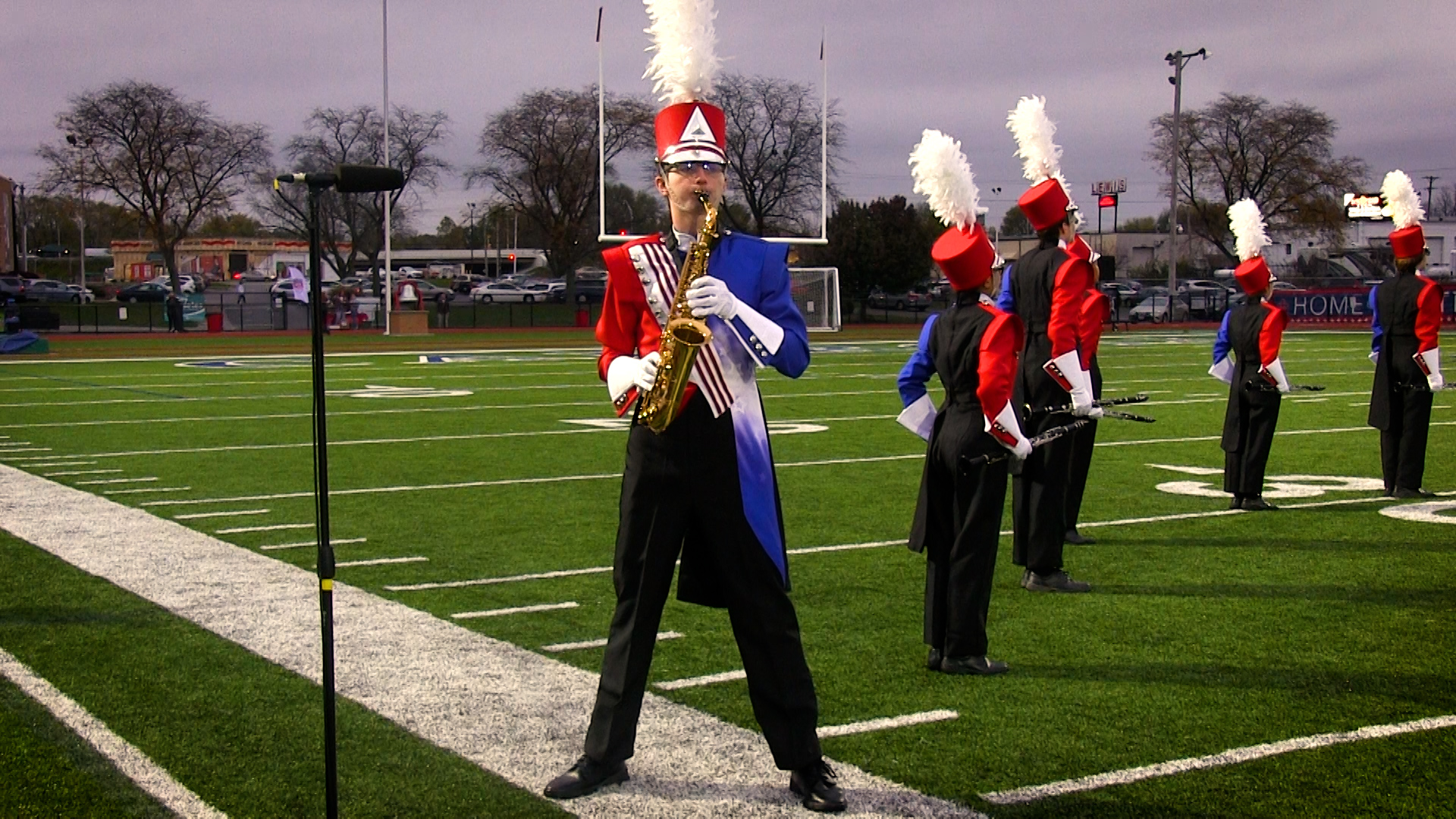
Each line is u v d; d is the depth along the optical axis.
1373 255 64.88
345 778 4.24
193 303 45.00
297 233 59.75
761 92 49.12
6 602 6.54
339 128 58.03
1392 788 4.14
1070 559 7.77
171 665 5.48
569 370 24.17
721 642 5.88
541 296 64.19
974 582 5.33
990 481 5.30
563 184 53.75
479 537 8.30
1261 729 4.71
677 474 4.04
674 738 4.61
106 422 14.88
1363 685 5.25
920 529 5.52
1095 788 4.14
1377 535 8.46
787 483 10.62
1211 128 61.22
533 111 53.53
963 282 5.39
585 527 8.64
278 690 5.14
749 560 4.05
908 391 5.51
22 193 82.25
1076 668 5.49
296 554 7.74
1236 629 6.13
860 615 6.39
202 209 56.31
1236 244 9.59
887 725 4.75
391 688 5.17
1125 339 38.19
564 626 6.16
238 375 22.61
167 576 7.14
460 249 143.38
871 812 3.95
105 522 8.76
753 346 3.97
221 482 10.55
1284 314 9.15
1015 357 5.21
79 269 103.31
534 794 4.11
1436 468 11.73
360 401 17.67
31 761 4.39
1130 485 10.70
